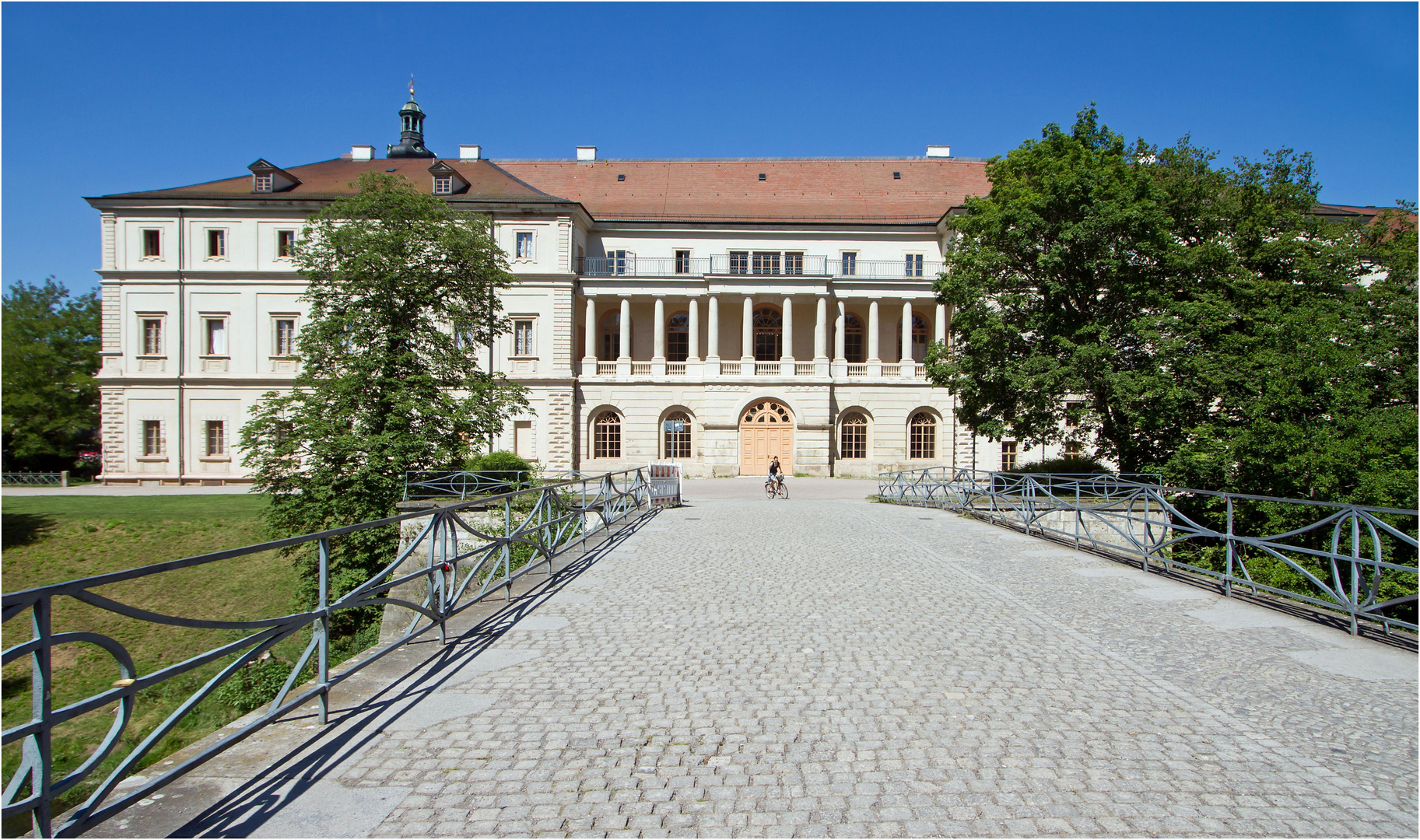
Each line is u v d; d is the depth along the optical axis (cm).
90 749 1241
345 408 2159
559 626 762
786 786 410
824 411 4091
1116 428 2338
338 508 2072
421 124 5088
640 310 4450
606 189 4812
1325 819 379
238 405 4072
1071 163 2372
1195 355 2119
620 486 2789
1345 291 2344
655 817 376
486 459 2838
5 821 297
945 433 4172
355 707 530
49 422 5153
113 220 4100
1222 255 2256
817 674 605
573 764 438
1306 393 2058
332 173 4512
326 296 2316
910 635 727
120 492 3678
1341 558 757
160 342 4109
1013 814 381
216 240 4116
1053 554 1267
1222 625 770
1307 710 527
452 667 625
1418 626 671
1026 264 2333
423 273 2312
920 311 4481
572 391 4078
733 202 4697
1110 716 514
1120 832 364
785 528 1667
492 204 4062
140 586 2167
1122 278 2144
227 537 2544
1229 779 421
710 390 4097
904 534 1559
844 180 4906
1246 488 2005
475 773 426
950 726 495
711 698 548
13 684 1594
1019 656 656
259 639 441
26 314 5544
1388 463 1864
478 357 4084
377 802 390
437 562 708
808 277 4106
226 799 391
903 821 374
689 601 880
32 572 2298
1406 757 452
